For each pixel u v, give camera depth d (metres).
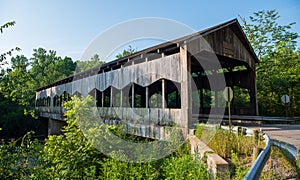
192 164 4.33
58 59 53.00
